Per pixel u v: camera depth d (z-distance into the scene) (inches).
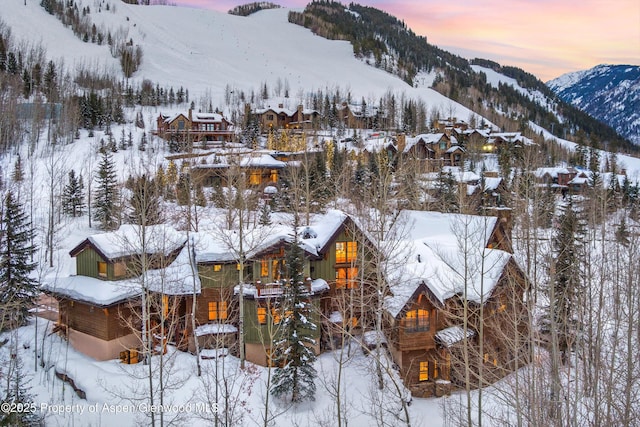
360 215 1416.1
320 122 5521.7
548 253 1122.0
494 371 1195.3
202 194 2156.7
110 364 1206.3
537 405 730.8
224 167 2452.0
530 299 1029.2
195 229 1658.5
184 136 4042.8
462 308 1037.8
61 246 2001.7
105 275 1295.5
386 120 5940.0
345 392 1024.9
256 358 1250.6
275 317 1211.9
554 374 761.0
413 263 1299.2
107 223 2154.3
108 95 5516.7
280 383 1104.8
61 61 7342.5
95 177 2625.5
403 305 1159.0
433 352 1210.6
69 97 4763.8
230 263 1317.7
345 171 2471.7
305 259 1201.4
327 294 1355.8
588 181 3090.6
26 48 7209.6
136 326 1299.2
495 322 1163.3
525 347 1126.4
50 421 997.2
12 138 3267.7
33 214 2273.6
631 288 876.0
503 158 3718.0
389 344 1176.8
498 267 1230.9
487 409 1085.1
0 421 920.3
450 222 1529.3
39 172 2861.7
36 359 1211.2
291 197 2132.1
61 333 1387.8
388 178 1667.1
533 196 1723.7
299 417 1029.8
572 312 1102.4
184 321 1334.9
